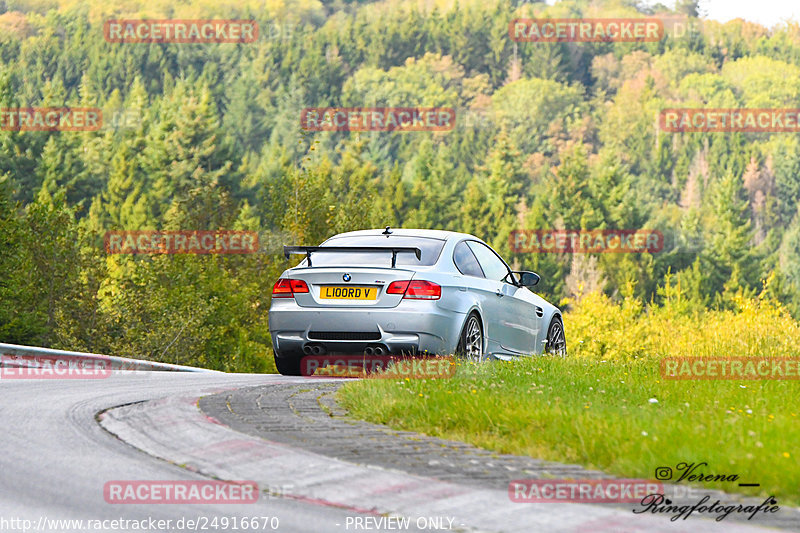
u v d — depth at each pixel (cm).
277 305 3656
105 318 14762
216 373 4262
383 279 3538
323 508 1719
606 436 2052
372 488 1784
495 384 2900
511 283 4109
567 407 2511
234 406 2583
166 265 15088
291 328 3600
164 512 1686
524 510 1625
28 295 14188
